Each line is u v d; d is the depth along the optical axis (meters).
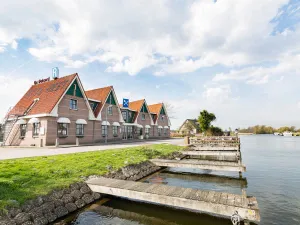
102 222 6.42
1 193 6.13
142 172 12.82
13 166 9.20
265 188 10.52
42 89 27.48
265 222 6.49
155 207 7.61
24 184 7.04
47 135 21.70
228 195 6.75
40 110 23.11
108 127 31.41
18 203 5.77
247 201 6.18
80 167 10.04
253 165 17.31
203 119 44.31
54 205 6.54
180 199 6.59
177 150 21.42
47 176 8.18
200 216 6.89
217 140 30.11
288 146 37.41
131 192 7.45
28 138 23.55
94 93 33.44
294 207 7.83
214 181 12.20
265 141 55.34
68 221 6.41
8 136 26.12
